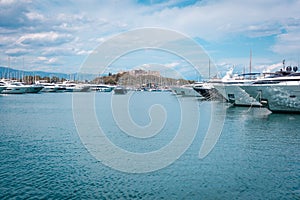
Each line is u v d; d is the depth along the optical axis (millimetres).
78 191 15523
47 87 129500
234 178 17531
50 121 40312
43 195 15008
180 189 15914
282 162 20641
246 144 26094
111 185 16391
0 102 75688
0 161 20312
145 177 17609
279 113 47250
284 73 47219
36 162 20219
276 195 15258
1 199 14516
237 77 63125
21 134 30125
